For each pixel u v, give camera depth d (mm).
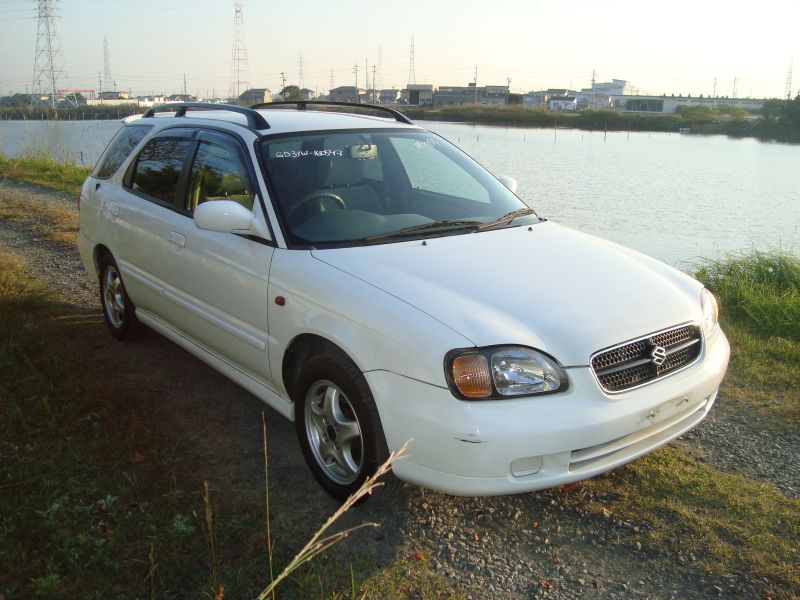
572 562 2918
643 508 3281
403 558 2914
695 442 3947
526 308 2965
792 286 6824
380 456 2947
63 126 21344
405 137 4422
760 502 3309
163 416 4090
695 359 3262
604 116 87562
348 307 3039
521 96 136625
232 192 3857
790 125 76500
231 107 4254
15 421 3764
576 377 2818
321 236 3525
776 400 4477
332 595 2600
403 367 2799
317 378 3207
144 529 2932
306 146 3943
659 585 2783
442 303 2908
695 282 3660
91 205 5309
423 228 3711
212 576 2594
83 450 3502
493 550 2988
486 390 2695
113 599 2539
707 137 74500
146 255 4531
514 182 4703
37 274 7078
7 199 11406
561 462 2793
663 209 19875
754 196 23922
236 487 3383
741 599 2695
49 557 2719
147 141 4859
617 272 3418
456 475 2719
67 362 4516
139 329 5168
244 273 3623
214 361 4176
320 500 3305
